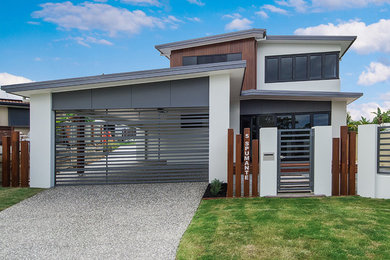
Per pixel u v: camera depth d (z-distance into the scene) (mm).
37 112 8641
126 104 8453
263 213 5316
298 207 5664
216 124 8156
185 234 4539
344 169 6738
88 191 7957
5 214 6047
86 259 3883
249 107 12539
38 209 6383
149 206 6406
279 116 12453
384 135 8156
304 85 13195
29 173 8742
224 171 8125
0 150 12172
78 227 5199
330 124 12305
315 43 13219
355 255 3529
